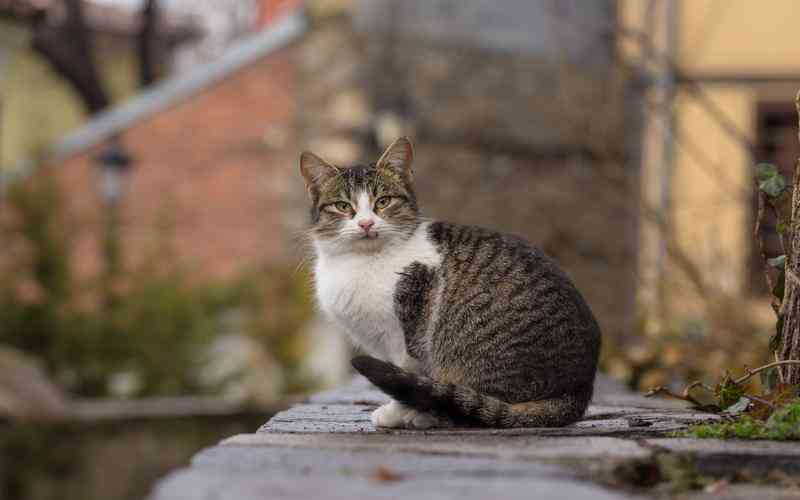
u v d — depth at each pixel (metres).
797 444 3.15
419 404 3.68
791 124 12.33
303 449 3.05
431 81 13.98
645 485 2.89
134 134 14.67
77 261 14.14
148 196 14.55
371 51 13.66
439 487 2.53
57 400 10.59
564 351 3.83
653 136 11.88
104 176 13.46
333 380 13.17
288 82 14.15
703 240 10.68
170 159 14.59
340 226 4.32
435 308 4.04
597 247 13.91
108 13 27.14
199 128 14.52
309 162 4.69
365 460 2.86
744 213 10.44
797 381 3.69
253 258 14.20
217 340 13.30
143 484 10.55
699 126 12.13
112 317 12.88
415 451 3.02
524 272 3.96
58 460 9.90
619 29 9.20
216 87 14.47
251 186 14.28
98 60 26.98
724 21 12.24
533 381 3.83
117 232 13.59
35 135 15.16
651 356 7.47
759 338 7.41
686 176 11.77
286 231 13.91
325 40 13.85
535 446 3.12
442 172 13.92
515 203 14.59
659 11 11.99
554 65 14.09
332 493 2.45
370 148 13.14
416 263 4.13
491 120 14.51
